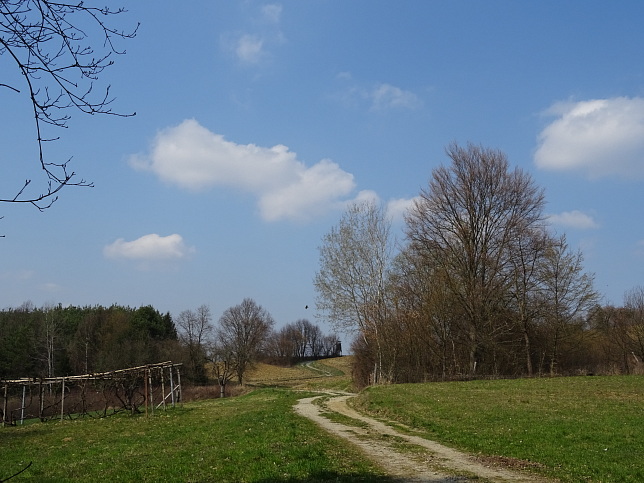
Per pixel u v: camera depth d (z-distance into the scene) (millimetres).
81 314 103125
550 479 14727
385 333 57031
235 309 100188
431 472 15734
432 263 55969
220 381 78938
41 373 77750
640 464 15523
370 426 26906
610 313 61812
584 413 25609
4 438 30031
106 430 31250
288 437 21641
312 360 169000
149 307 103250
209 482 14359
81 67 7289
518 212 54250
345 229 59000
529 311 55938
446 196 55156
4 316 87188
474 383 46250
